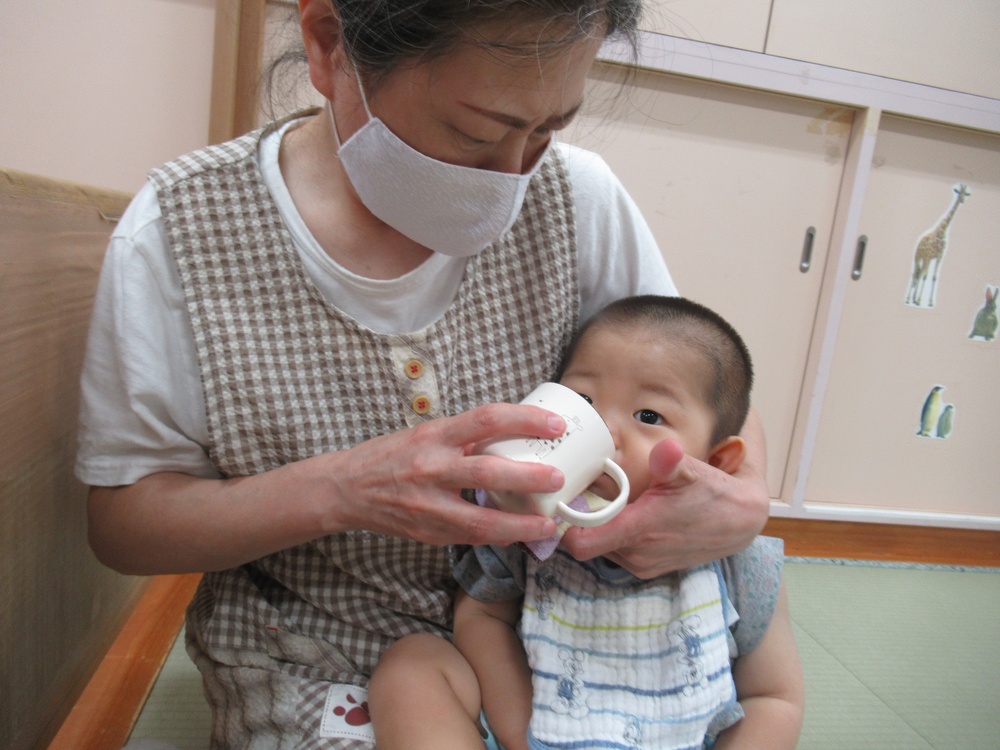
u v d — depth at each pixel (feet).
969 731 4.12
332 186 2.20
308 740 2.19
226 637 2.38
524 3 1.48
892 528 7.18
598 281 2.83
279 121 2.40
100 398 2.11
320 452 2.19
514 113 1.69
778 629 2.60
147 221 2.06
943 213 6.61
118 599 3.49
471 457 1.75
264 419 2.12
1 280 2.08
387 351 2.19
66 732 3.42
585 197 2.67
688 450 2.41
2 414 2.12
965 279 6.79
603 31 1.75
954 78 6.23
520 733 2.21
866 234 6.53
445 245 2.10
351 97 1.93
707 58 5.74
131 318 2.02
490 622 2.45
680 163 6.10
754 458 2.74
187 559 2.10
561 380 2.55
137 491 2.14
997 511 7.38
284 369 2.12
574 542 2.02
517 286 2.45
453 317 2.30
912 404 6.98
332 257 2.20
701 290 6.40
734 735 2.37
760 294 6.51
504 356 2.43
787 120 6.18
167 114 5.44
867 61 6.05
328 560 2.39
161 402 2.10
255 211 2.11
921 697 4.43
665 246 6.25
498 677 2.31
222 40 5.07
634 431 2.36
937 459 7.18
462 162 1.88
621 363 2.43
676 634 2.27
